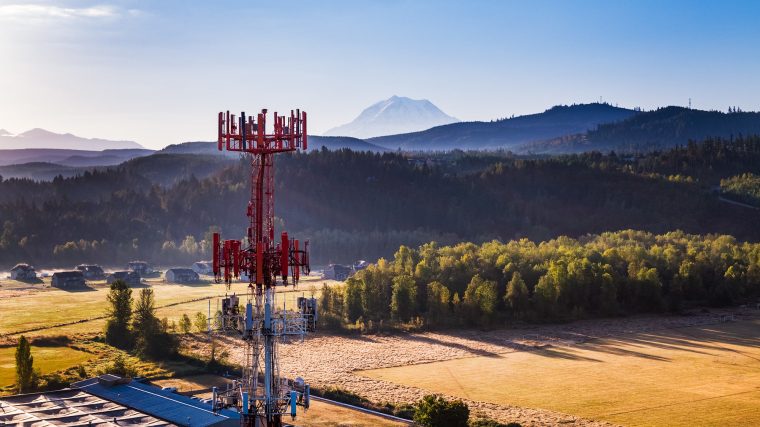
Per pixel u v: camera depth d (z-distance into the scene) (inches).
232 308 2719.0
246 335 2669.8
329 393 5049.2
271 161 2711.6
